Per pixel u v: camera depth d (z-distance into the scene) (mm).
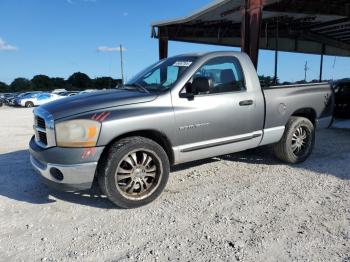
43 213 4207
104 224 3887
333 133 9656
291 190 4832
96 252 3299
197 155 4855
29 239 3574
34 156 4410
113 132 4074
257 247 3328
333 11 10672
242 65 5371
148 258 3178
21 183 5309
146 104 4367
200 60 4914
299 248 3299
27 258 3221
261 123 5477
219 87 5059
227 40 15906
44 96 37438
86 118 4000
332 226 3736
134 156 4246
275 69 12766
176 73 4875
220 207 4281
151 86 4969
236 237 3531
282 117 5754
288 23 14172
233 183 5160
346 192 4719
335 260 3098
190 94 4664
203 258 3158
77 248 3379
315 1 10359
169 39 14469
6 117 18484
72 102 4363
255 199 4523
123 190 4223
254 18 8359
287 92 5828
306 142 6238
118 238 3561
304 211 4125
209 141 4902
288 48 17656
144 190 4371
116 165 4102
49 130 4062
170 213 4133
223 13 11938
